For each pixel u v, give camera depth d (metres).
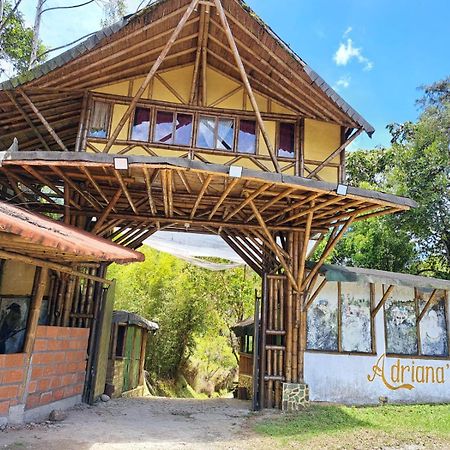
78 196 8.12
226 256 11.53
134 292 15.86
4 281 7.59
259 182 6.54
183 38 7.77
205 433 5.73
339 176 8.32
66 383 6.62
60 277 7.80
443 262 15.52
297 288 8.30
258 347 8.34
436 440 5.54
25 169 6.55
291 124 8.52
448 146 14.11
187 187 7.21
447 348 9.21
